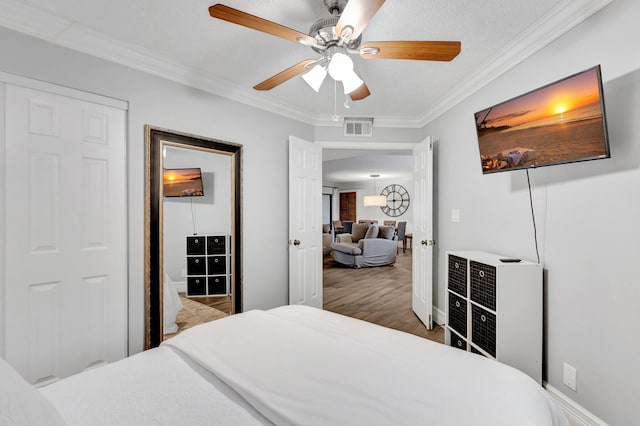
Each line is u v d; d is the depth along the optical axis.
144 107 2.30
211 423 0.87
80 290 2.02
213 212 2.78
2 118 1.75
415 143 3.71
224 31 1.98
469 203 2.76
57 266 1.93
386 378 1.06
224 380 1.06
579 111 1.53
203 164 2.71
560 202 1.81
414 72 2.50
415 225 3.64
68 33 1.91
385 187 10.20
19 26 1.78
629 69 1.44
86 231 2.04
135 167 2.26
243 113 2.96
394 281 5.24
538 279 1.89
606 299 1.54
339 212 11.55
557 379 1.83
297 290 3.34
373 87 2.79
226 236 2.85
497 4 1.68
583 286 1.66
